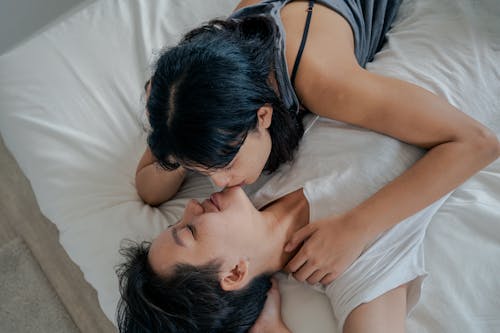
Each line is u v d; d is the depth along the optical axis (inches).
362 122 29.5
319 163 31.1
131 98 40.1
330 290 29.5
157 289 26.9
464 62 34.8
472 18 36.6
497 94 34.6
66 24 44.0
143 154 37.7
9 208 54.6
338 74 28.0
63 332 47.9
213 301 26.6
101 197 36.4
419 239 30.1
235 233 27.7
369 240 28.7
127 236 34.1
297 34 29.0
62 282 50.1
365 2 35.0
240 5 33.6
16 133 39.4
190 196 37.5
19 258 51.7
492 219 32.1
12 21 55.0
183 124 22.9
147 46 41.8
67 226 35.7
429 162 28.5
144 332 27.0
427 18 37.9
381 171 30.1
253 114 24.8
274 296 30.6
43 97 40.1
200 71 23.1
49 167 37.4
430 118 27.9
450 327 29.5
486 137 28.1
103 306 34.0
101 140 38.5
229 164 25.5
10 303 49.9
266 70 26.4
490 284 30.4
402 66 34.6
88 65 41.4
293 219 30.5
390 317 27.8
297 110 30.4
